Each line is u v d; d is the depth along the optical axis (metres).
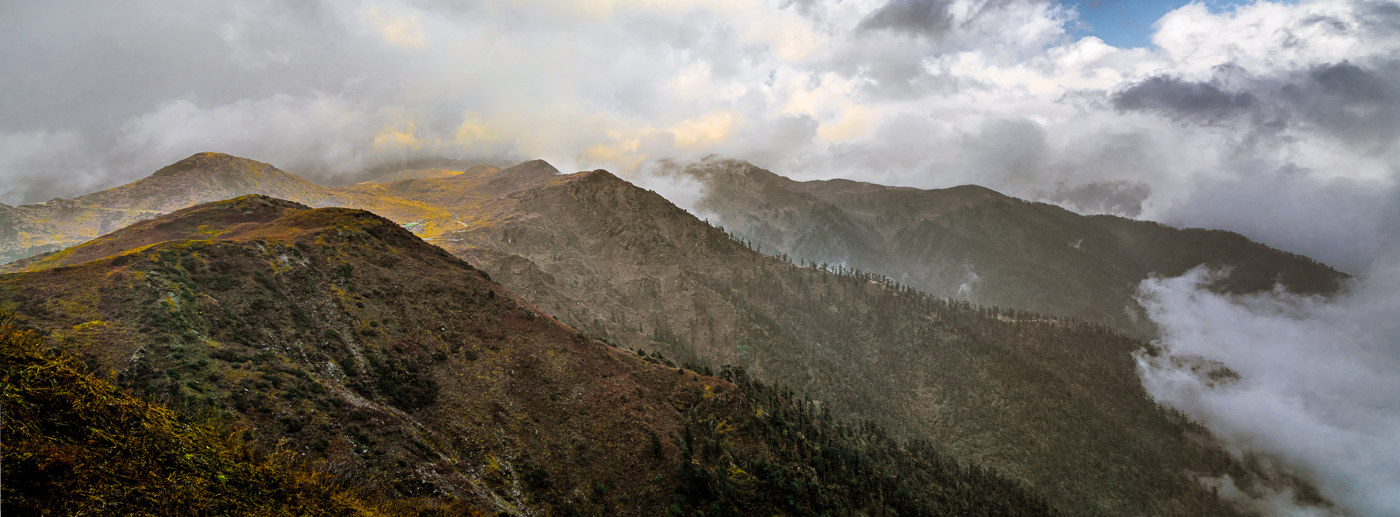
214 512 24.81
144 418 26.61
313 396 59.41
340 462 51.75
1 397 19.91
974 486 143.38
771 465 84.75
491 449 70.38
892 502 99.94
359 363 73.00
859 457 110.94
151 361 53.53
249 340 64.88
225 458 29.56
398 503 49.31
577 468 74.75
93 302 58.94
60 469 19.70
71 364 26.59
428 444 63.09
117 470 22.09
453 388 77.31
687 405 91.62
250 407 53.34
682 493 74.81
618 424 82.31
